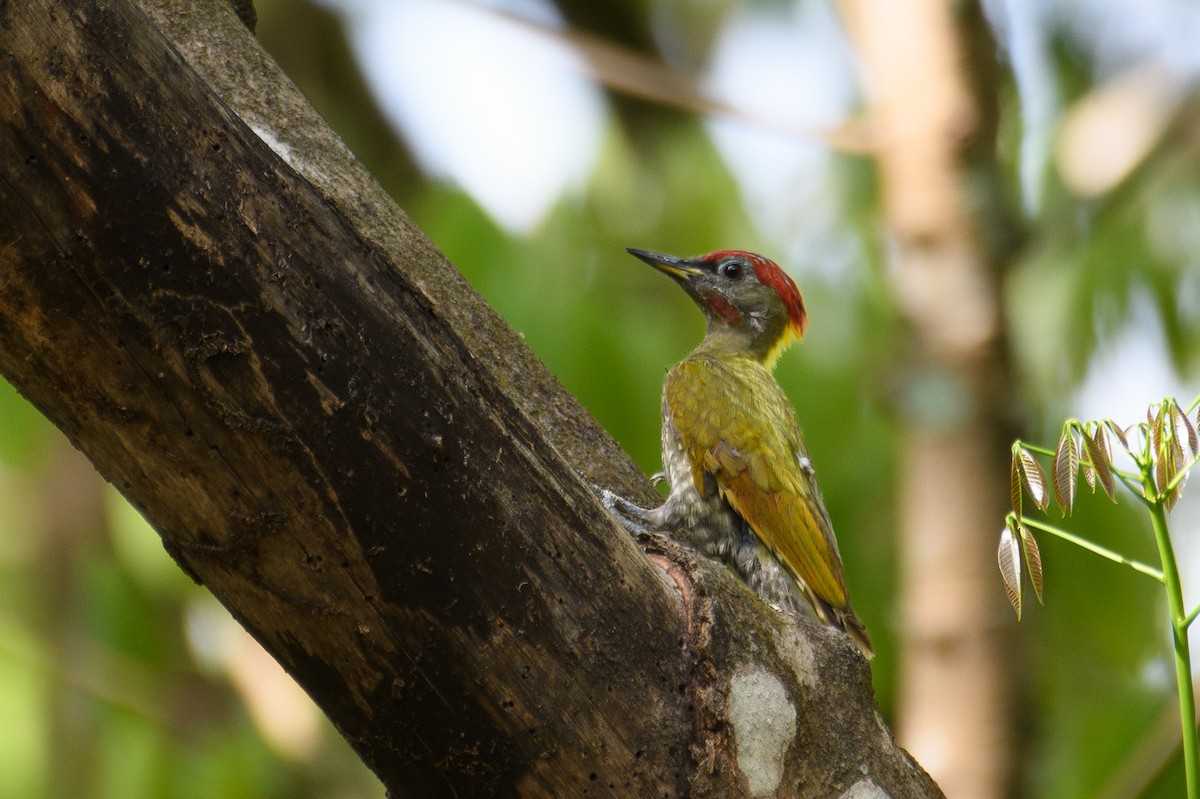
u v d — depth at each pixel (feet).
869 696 20.76
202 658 43.04
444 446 17.52
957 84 36.22
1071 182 43.55
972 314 35.63
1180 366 42.70
